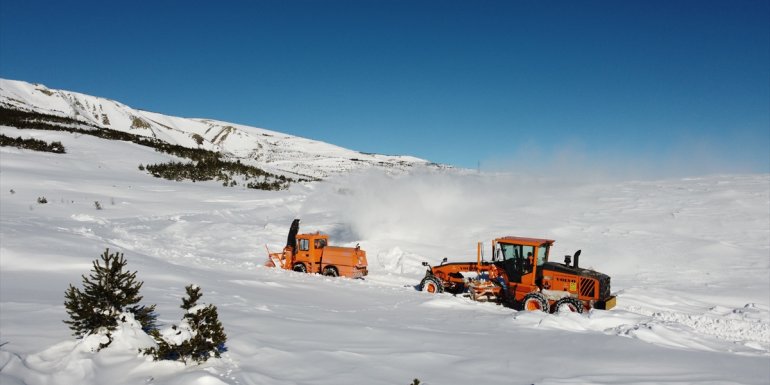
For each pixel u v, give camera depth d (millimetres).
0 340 5434
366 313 9305
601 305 10898
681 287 14023
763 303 12344
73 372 4777
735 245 18484
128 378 4758
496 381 5496
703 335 9289
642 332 8680
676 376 5957
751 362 7066
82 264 10781
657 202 26891
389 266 17203
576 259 12000
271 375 5039
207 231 21172
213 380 4535
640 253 17938
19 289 8328
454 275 13242
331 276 14438
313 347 6156
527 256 12000
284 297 10188
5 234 12734
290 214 28266
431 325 8594
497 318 9703
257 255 17812
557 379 5602
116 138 53469
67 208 22953
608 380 5664
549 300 11422
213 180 41062
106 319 5430
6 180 27703
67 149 41656
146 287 9234
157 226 21250
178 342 5156
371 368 5578
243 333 6363
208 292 9516
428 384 5238
